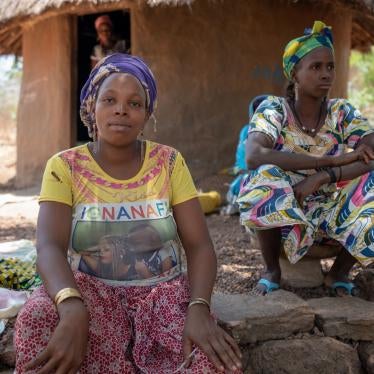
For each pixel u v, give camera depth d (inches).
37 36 318.7
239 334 106.3
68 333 80.1
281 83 285.9
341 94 311.9
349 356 109.7
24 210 249.6
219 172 276.7
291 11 282.5
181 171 97.2
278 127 121.5
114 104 91.8
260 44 280.2
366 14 279.7
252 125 122.0
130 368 87.7
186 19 277.1
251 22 278.4
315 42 119.8
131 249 93.0
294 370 107.2
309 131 123.4
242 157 210.4
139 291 93.0
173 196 96.6
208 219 220.1
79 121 346.6
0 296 111.8
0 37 354.6
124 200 93.0
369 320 110.3
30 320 82.7
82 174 93.3
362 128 123.5
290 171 122.4
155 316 91.4
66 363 79.7
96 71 94.5
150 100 95.9
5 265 128.6
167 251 95.6
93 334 88.0
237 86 279.4
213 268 93.9
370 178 115.4
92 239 92.6
